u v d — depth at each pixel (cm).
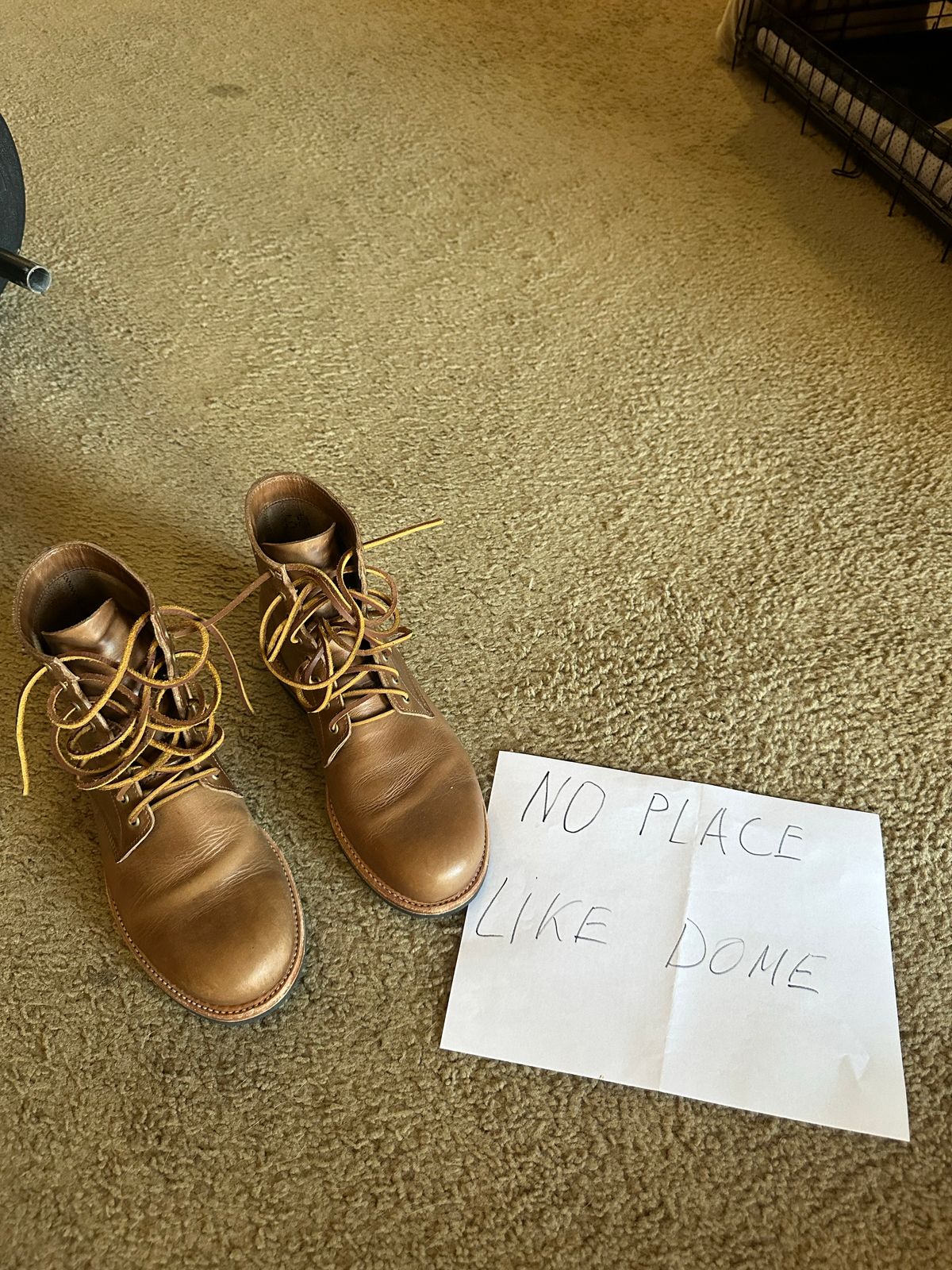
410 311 124
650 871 77
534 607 94
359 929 75
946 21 154
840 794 82
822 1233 62
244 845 73
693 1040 69
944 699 88
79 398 112
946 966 73
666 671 90
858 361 117
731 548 99
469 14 177
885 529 100
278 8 179
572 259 131
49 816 80
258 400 113
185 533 100
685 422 111
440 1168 65
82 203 137
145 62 164
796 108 155
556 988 72
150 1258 61
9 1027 70
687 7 181
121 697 71
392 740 77
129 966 73
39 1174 64
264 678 90
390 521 101
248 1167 65
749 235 134
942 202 127
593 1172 65
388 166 145
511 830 80
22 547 97
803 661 90
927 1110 67
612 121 154
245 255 131
